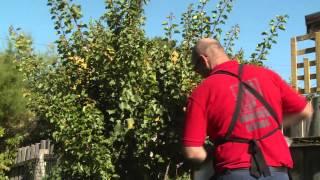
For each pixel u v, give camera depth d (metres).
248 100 3.21
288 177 3.19
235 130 3.15
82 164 6.11
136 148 6.01
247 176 3.07
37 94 6.75
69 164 6.32
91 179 6.31
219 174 3.17
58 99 6.31
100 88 6.37
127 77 5.93
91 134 6.05
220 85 3.22
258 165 3.07
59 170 7.17
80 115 6.13
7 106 12.01
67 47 6.51
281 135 3.26
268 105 3.24
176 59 6.03
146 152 5.96
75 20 6.49
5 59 12.25
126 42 6.00
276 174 3.10
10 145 12.87
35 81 6.82
